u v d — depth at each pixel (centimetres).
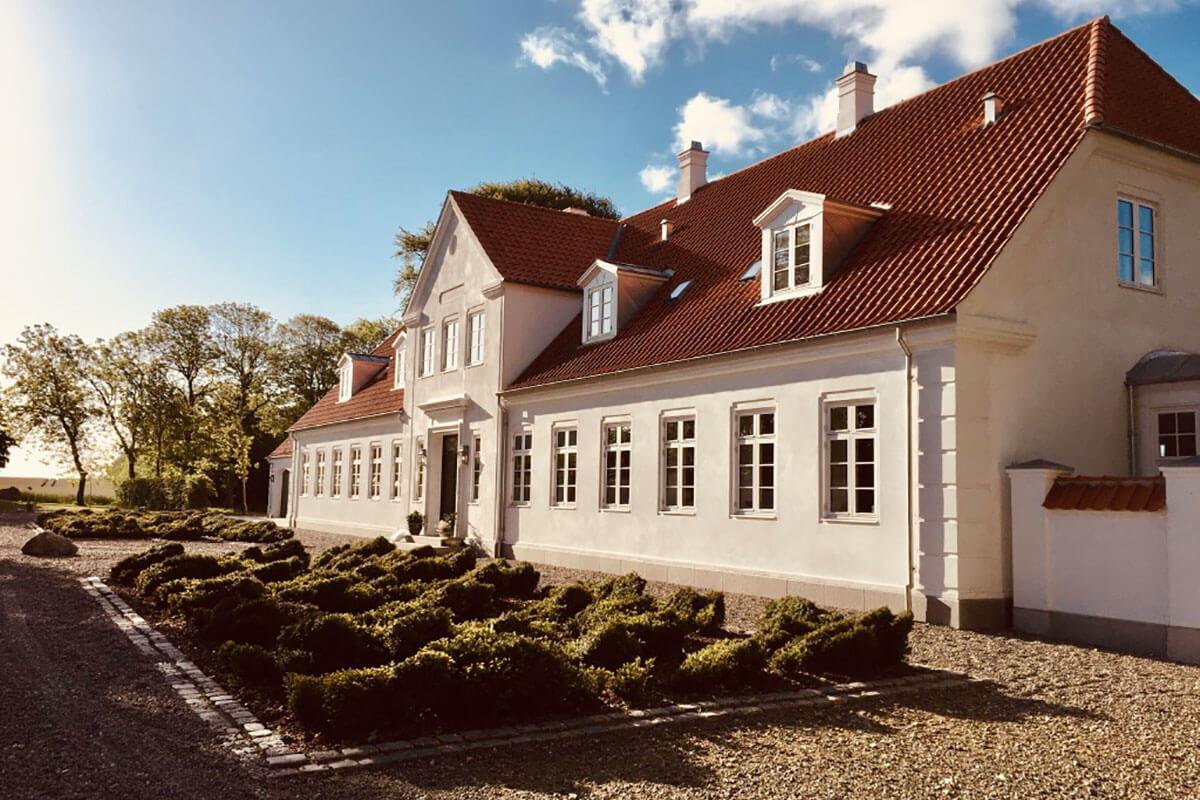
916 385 1212
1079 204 1324
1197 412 1281
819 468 1348
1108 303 1348
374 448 3034
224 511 5141
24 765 569
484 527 2223
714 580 1520
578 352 2039
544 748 638
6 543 2339
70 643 971
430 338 2636
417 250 5103
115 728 655
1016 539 1180
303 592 1143
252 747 618
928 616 1177
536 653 730
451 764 598
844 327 1302
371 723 660
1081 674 911
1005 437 1208
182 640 998
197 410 5581
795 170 2038
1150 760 629
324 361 6016
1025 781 581
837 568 1312
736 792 552
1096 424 1311
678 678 802
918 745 658
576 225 2509
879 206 1555
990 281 1198
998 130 1508
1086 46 1539
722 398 1538
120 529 2748
